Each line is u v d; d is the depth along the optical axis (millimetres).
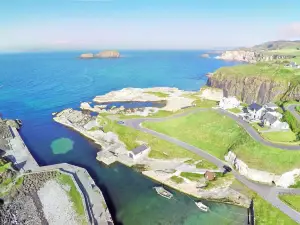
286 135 97375
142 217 70500
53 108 165750
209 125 112750
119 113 144250
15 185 80562
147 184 84250
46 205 73000
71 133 124812
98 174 89875
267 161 84188
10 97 191875
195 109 130875
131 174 89625
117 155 100062
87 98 191250
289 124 105500
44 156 102938
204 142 104188
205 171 87250
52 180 83938
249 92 193250
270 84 181875
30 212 70438
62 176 85500
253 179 82375
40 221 67312
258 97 188125
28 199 75438
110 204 74938
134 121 125125
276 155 85438
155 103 180250
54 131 127438
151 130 115062
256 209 70812
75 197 75188
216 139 104500
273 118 105625
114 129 118812
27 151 104312
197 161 92625
